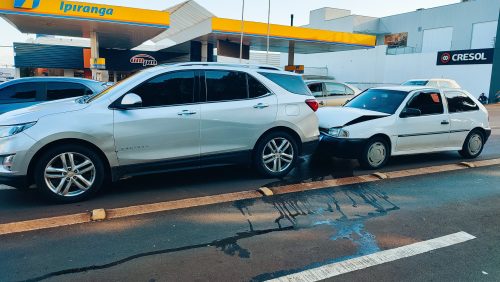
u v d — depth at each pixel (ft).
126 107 16.22
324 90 38.32
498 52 92.48
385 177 20.63
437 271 10.99
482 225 14.46
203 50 86.07
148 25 62.03
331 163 24.03
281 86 19.89
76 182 15.72
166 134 16.83
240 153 18.76
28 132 14.79
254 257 11.57
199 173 20.77
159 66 17.97
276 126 19.40
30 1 53.47
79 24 62.28
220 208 15.53
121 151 16.16
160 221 14.08
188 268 10.86
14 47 90.68
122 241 12.42
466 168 23.36
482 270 11.10
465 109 25.96
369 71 123.34
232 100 18.38
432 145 24.48
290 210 15.55
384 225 14.25
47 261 11.07
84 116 15.55
